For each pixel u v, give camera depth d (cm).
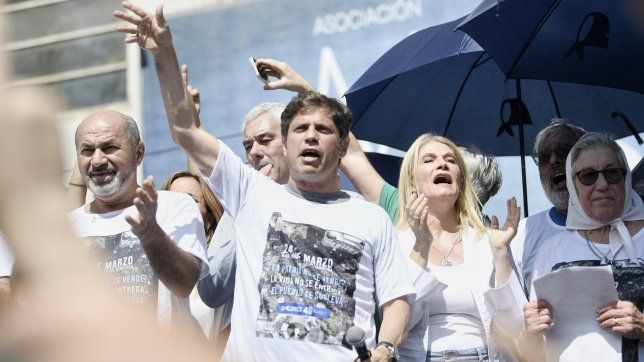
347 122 1109
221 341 1177
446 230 1221
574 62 1402
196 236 1103
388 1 2183
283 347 966
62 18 2380
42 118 255
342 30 2225
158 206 1138
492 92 1608
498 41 1355
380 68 1559
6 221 251
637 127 1582
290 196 1059
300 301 984
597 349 1108
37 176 254
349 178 1389
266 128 1365
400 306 1035
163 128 2334
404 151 1608
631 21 1378
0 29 268
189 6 2395
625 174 1198
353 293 1005
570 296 1118
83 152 1138
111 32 2405
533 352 1134
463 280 1158
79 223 1120
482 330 1139
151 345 257
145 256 1074
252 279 1002
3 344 251
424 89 1606
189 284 1030
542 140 1352
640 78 1427
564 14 1381
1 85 257
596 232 1205
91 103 2372
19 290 299
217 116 2303
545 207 1805
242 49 2314
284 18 2294
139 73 2392
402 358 1099
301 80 1277
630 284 1155
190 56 2370
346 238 1026
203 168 1069
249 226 1036
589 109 1595
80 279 256
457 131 1609
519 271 1203
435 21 2138
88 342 250
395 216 1323
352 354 973
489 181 1397
